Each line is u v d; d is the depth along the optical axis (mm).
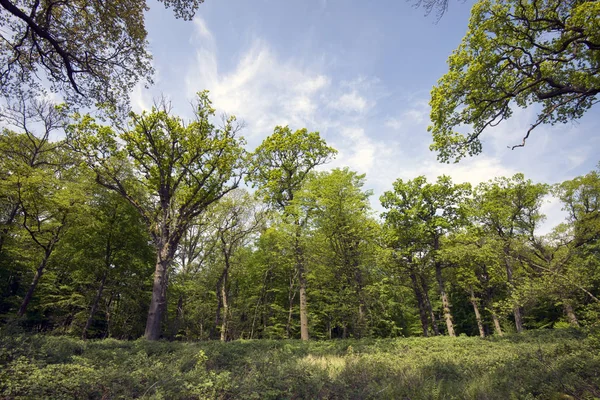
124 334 26578
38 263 21125
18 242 18125
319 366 7914
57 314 25859
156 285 17156
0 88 9977
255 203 25516
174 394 5398
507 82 10242
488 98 10352
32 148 19047
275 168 23328
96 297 23156
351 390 6055
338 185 17719
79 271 23797
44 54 9734
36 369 5574
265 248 30625
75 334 23203
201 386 5664
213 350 9961
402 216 24594
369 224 19422
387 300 24031
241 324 30500
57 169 19625
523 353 9984
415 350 13516
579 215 23828
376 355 12055
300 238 18203
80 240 22984
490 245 20344
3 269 23219
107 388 5484
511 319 35438
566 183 24891
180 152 19516
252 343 14859
